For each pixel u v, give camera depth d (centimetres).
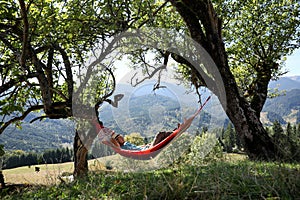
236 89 922
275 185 356
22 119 863
